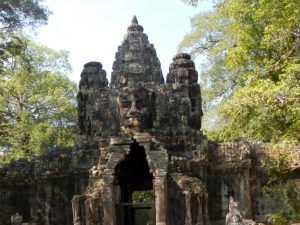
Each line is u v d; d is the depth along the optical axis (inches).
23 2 1106.1
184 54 1087.0
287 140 762.8
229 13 1278.3
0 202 1072.2
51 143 1521.9
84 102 1072.8
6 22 1126.4
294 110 722.8
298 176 994.1
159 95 1040.8
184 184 904.9
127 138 910.4
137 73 1047.6
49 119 1648.6
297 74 738.8
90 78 1081.4
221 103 1305.4
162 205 868.6
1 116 1400.1
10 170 1080.8
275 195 1012.5
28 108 1656.0
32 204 1058.1
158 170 883.4
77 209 914.7
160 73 1087.0
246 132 845.8
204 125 1445.6
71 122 1659.7
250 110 761.0
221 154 1033.5
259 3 1023.6
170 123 1030.4
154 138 935.7
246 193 1007.6
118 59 1091.9
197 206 901.8
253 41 1144.8
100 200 897.5
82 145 1033.5
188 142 1003.9
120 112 1025.5
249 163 1013.2
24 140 1546.5
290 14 859.4
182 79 1058.1
